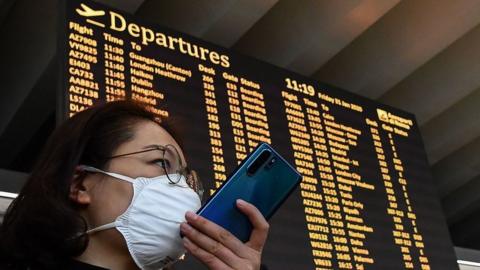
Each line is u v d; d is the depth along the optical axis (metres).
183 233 1.05
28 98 3.42
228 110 2.89
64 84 2.36
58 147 1.12
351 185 3.21
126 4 3.21
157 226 1.11
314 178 3.06
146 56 2.70
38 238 1.04
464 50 4.32
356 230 3.07
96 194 1.12
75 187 1.12
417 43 3.96
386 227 3.22
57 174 1.08
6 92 3.61
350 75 4.19
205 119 2.76
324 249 2.87
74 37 2.50
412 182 3.55
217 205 1.15
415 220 3.40
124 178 1.12
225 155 2.73
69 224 1.03
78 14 2.56
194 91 2.80
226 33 3.55
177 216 1.13
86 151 1.14
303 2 3.75
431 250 3.35
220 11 3.36
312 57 3.84
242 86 3.03
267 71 3.21
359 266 2.96
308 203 2.95
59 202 1.04
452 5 3.81
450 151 5.11
